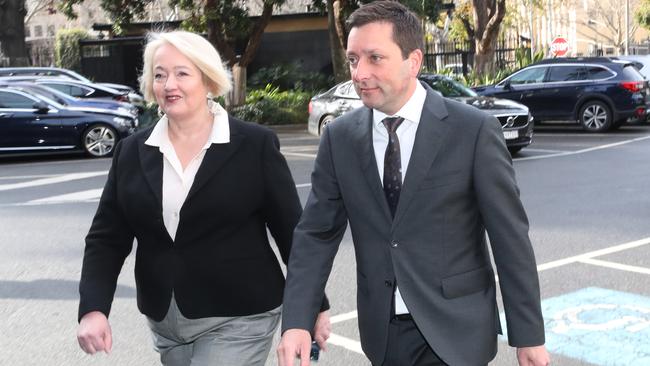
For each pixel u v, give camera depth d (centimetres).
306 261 294
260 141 315
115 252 329
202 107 314
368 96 276
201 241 309
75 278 747
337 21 2495
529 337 273
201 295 309
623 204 1033
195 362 310
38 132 1798
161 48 307
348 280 704
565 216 965
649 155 1555
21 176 1527
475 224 284
